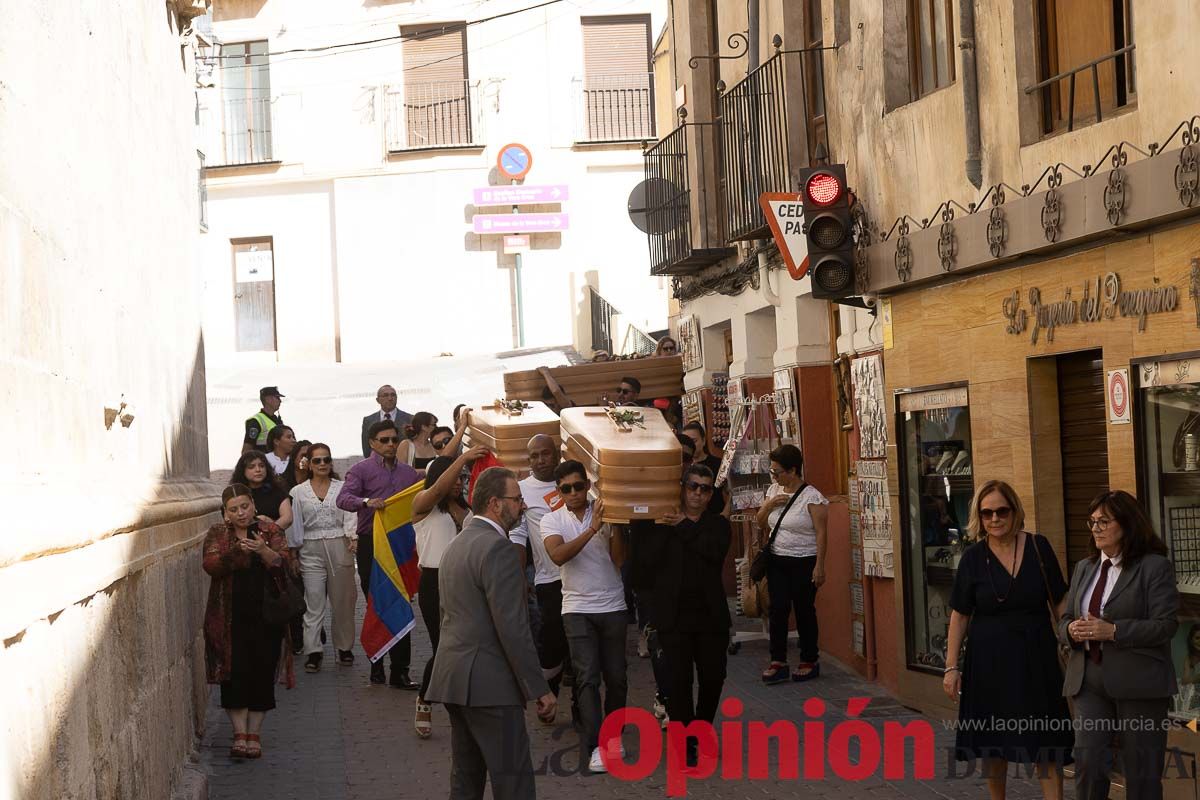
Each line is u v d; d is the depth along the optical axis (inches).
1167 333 346.6
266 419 794.8
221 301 1462.8
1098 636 293.6
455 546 302.2
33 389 203.0
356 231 1451.8
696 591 400.5
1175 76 339.0
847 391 564.7
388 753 432.8
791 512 536.4
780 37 571.5
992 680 317.4
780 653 534.6
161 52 424.2
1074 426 405.4
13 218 193.6
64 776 201.3
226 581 422.9
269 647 426.3
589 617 410.0
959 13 431.8
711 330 749.9
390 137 1449.3
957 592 323.6
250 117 1462.8
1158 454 354.0
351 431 1221.1
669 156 741.3
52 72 231.0
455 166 1444.4
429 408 1240.8
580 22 1450.5
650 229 764.0
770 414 652.1
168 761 336.8
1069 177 382.9
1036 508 409.7
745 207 628.7
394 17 1450.5
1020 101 406.0
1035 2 406.0
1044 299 399.9
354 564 602.9
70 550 207.8
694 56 692.7
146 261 358.3
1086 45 388.8
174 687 358.0
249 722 425.4
